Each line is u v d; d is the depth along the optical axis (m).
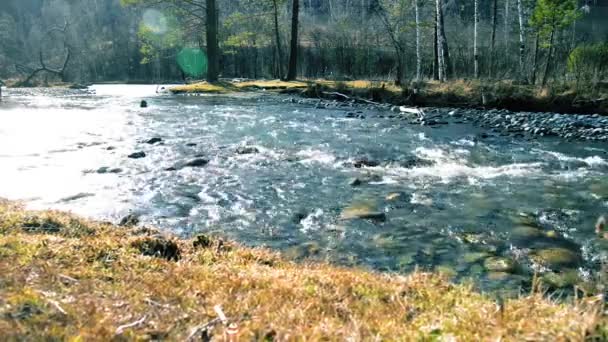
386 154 12.75
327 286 3.82
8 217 5.62
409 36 46.22
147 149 12.97
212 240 5.61
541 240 6.70
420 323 2.95
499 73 30.19
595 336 2.45
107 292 3.26
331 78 37.16
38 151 12.52
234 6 55.84
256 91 30.27
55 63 72.38
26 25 95.12
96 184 9.50
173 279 3.76
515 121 18.53
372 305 3.39
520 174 10.77
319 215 7.80
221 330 2.68
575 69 25.00
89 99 27.86
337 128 16.97
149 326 2.69
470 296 3.72
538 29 26.66
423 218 7.67
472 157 12.52
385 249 6.38
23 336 2.38
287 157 12.25
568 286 5.25
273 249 6.30
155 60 64.50
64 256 4.12
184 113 20.62
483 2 72.00
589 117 19.09
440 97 23.52
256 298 3.32
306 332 2.66
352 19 66.25
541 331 2.53
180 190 9.18
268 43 53.31
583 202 8.55
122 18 92.25
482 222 7.48
